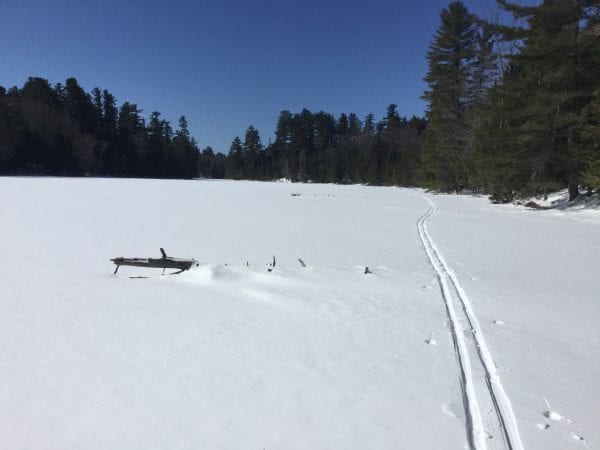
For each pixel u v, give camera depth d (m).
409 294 6.60
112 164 73.44
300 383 3.81
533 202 21.78
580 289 7.13
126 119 84.25
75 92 75.19
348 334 4.96
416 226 15.32
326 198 31.39
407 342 4.75
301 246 11.04
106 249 10.24
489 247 11.05
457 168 35.34
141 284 7.02
